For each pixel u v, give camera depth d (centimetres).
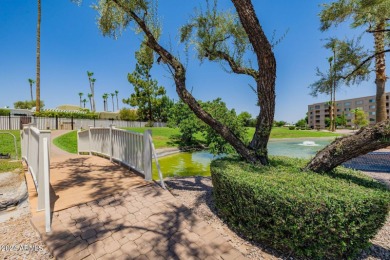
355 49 441
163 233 255
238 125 747
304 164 358
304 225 200
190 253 224
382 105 880
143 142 424
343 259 214
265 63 327
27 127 525
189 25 431
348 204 193
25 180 464
